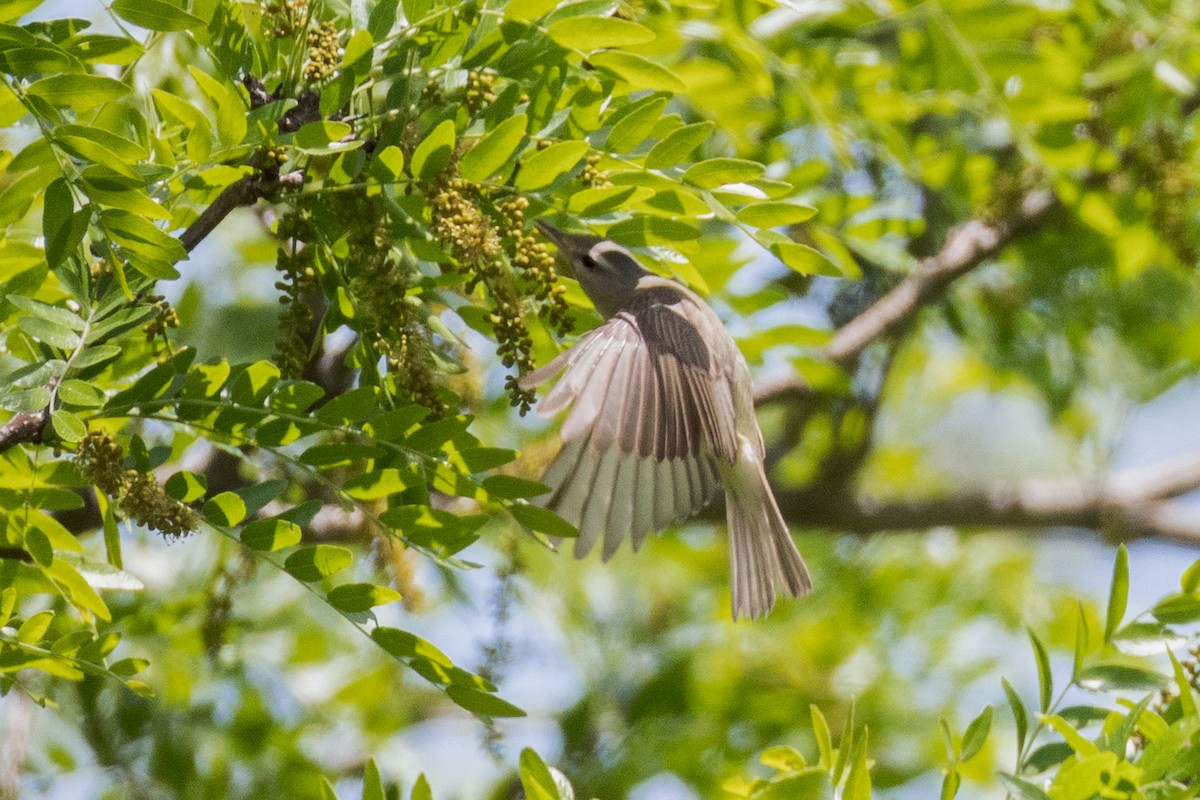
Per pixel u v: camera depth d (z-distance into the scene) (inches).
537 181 276.1
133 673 273.0
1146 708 279.1
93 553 339.0
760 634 581.9
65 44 253.3
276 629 483.5
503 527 378.0
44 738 463.8
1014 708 279.1
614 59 276.7
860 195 474.9
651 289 363.6
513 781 539.2
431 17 277.9
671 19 373.1
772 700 552.7
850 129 482.0
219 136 263.4
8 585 281.1
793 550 398.0
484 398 458.3
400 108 280.4
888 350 605.6
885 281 595.5
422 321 293.9
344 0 299.4
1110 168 482.9
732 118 463.5
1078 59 508.7
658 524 332.5
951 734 275.7
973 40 470.9
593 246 370.3
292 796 480.1
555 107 284.2
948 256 565.6
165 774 461.4
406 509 273.0
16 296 254.4
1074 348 602.2
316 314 328.2
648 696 555.8
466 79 283.9
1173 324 610.2
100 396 247.8
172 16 252.8
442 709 563.2
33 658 271.7
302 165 286.0
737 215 292.5
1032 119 471.2
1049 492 645.9
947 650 579.5
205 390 261.3
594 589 589.6
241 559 405.7
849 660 571.2
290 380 274.4
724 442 344.2
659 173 288.7
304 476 377.1
